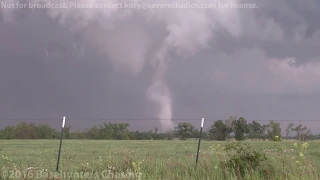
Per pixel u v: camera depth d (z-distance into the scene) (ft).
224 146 51.19
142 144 89.92
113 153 67.51
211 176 41.55
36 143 91.04
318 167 43.68
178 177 41.11
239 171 42.47
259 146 56.24
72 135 115.34
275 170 42.78
